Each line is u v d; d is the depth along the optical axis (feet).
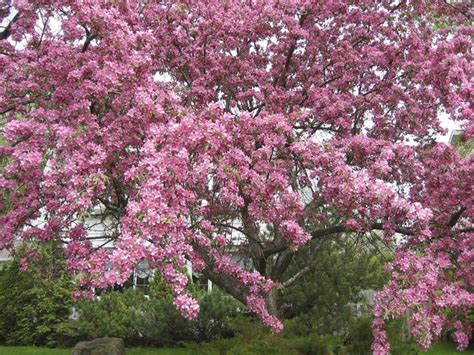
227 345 20.48
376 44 25.50
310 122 23.81
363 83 25.30
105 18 16.76
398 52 23.84
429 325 15.29
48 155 17.04
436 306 16.02
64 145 15.43
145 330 35.88
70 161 14.92
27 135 16.43
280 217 17.30
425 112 23.06
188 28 23.86
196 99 22.85
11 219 16.85
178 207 13.80
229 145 16.80
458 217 19.56
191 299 13.33
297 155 19.74
